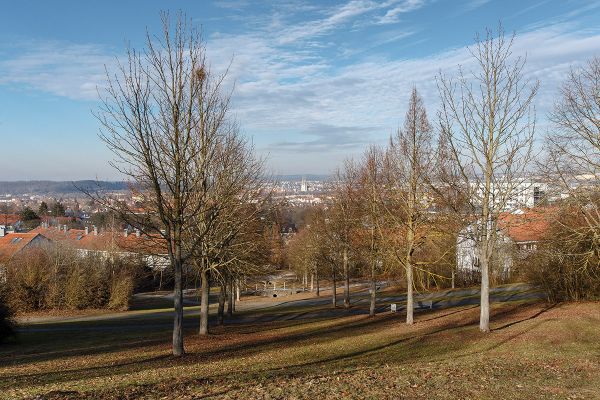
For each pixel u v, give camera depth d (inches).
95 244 2097.7
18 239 2647.6
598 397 365.7
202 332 928.3
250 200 893.8
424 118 935.7
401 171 921.5
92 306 1924.2
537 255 1159.6
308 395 368.5
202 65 599.5
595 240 775.1
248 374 473.4
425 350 660.1
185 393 379.2
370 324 1032.2
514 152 763.4
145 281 2442.2
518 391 383.6
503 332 777.6
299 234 2180.1
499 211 783.7
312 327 1042.1
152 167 556.1
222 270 941.8
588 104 753.0
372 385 402.9
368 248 1165.7
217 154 786.8
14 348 897.5
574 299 1132.5
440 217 886.4
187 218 603.5
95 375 506.3
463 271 1898.4
